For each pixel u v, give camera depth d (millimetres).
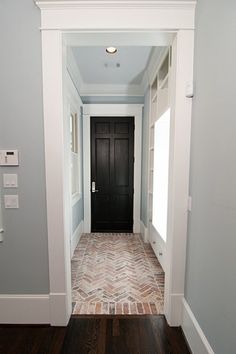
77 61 2965
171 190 1645
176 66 1537
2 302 1656
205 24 1311
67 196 1692
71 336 1575
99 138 3967
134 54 2779
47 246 1626
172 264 1641
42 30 1479
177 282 1651
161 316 1788
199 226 1388
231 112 1024
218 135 1147
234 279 994
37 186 1590
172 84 1633
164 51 2387
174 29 1498
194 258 1467
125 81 3682
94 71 3283
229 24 1043
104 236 3836
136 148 3932
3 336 1579
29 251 1632
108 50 2666
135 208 4000
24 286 1655
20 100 1533
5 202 1598
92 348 1479
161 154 2557
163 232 2494
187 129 1559
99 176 4020
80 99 3617
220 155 1125
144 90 3734
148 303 1952
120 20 1479
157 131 2787
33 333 1603
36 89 1527
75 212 3307
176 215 1612
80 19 1477
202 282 1334
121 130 3959
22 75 1519
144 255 3006
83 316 1776
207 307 1263
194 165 1487
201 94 1369
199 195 1393
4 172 1581
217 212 1153
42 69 1506
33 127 1552
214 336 1178
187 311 1538
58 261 1621
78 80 3475
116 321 1723
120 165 4012
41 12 1473
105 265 2703
